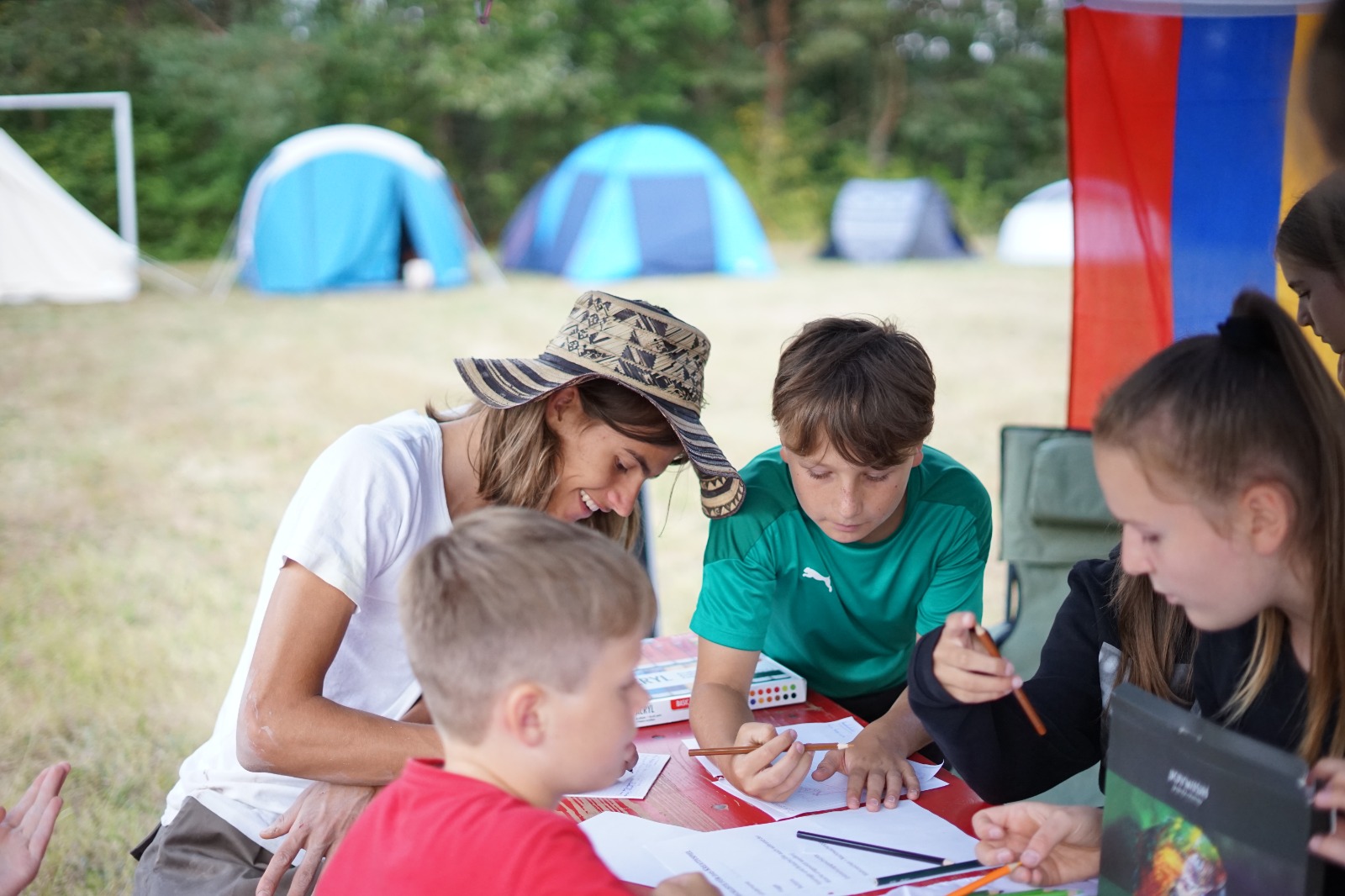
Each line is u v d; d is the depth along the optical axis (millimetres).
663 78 23719
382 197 14586
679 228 15703
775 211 23688
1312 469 1166
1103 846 1293
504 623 1206
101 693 4078
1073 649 1640
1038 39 25500
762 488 2164
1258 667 1318
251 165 19547
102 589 5094
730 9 25172
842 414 1851
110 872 2977
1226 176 2811
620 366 1851
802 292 14484
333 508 1786
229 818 1835
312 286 14438
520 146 22484
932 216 18672
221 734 1914
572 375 1829
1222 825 1143
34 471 6852
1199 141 2830
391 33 21156
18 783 3412
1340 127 1432
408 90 21609
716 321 12203
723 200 15945
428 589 1259
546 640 1205
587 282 15297
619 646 1244
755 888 1422
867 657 2305
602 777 1267
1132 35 2859
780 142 24188
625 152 15641
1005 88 24891
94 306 12680
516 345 10812
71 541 5703
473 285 15102
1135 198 2943
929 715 1507
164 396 8766
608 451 1879
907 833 1571
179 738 3758
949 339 11406
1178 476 1177
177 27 20031
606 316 1883
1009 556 3057
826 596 2203
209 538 5809
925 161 25609
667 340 1882
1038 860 1410
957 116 25172
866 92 25656
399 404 8680
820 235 23406
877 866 1477
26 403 8406
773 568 2131
